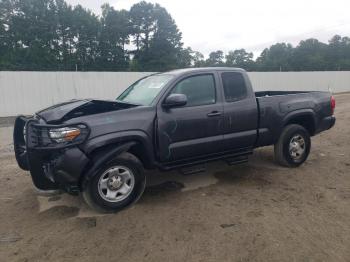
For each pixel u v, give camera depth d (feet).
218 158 17.66
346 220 13.53
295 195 16.16
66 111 15.08
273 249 11.55
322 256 11.12
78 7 181.27
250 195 16.26
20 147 16.55
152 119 15.17
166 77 17.15
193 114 16.25
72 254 11.57
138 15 198.49
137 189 15.10
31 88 53.57
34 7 167.22
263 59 298.56
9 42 162.81
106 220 13.96
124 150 14.44
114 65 187.52
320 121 21.40
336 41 270.05
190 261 11.01
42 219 14.24
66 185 13.75
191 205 15.23
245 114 17.97
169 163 16.08
